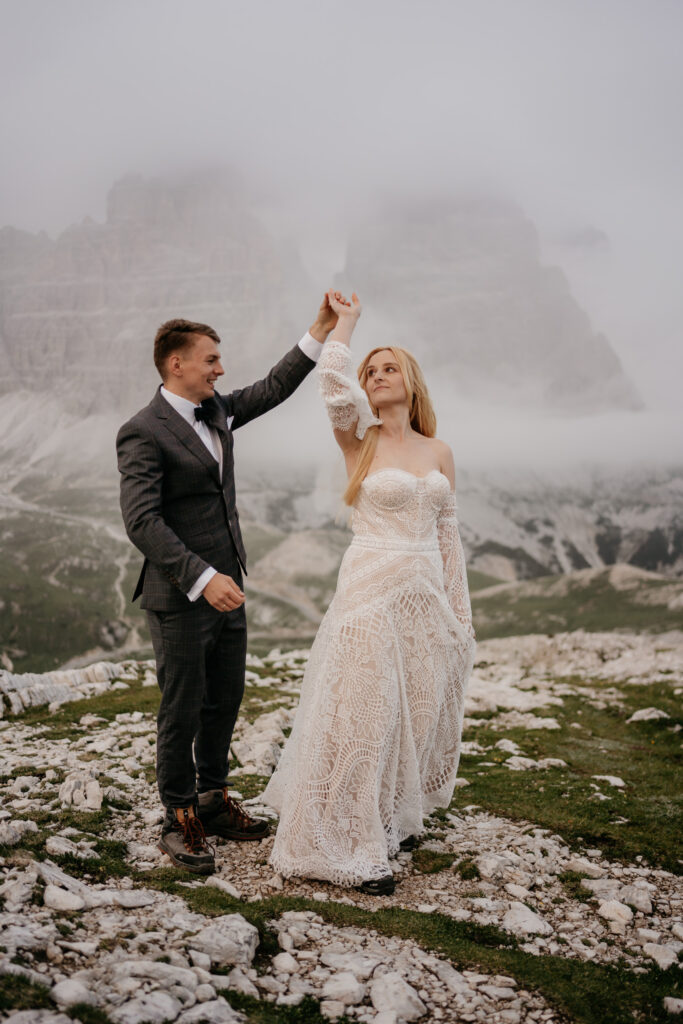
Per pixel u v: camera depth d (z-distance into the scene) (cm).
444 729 503
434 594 477
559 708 1177
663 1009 316
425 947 356
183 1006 267
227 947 318
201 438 439
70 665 17975
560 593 18688
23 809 530
